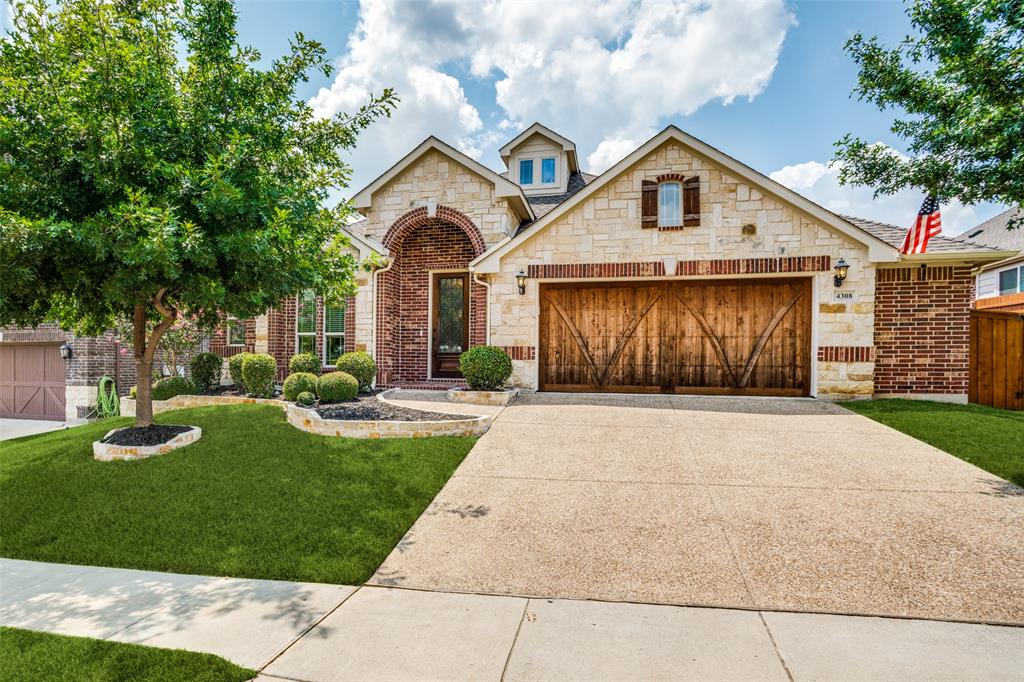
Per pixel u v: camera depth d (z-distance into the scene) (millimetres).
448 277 13609
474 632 3383
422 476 6285
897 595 3750
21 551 4926
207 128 6547
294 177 7238
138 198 5195
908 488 5641
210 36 6664
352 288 8305
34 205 5621
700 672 2902
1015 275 17000
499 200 12648
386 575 4273
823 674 2873
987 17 5543
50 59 6129
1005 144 5426
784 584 3936
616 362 11234
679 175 10773
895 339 10344
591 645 3205
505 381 11375
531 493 5812
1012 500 5254
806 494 5543
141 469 6590
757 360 10625
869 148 7410
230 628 3467
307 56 7297
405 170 13164
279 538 4914
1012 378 10578
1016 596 3686
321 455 6953
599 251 11117
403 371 13547
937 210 9336
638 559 4371
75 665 3020
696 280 10898
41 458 7375
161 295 6980
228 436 7770
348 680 2867
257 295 6332
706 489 5754
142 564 4578
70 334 14641
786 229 10312
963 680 2812
